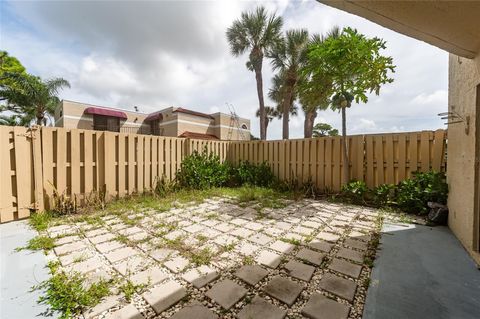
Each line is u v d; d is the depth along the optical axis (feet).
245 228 10.40
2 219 11.01
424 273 6.47
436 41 6.78
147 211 13.20
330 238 9.20
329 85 16.08
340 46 14.25
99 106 57.41
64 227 10.56
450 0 4.67
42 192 12.35
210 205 14.64
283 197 16.93
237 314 4.93
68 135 13.48
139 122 64.90
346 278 6.33
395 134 14.85
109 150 15.15
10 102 48.65
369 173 15.94
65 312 4.97
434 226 10.53
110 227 10.52
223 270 6.77
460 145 8.86
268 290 5.78
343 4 5.29
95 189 14.52
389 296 5.44
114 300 5.40
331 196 16.85
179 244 8.61
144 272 6.64
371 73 14.42
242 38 39.37
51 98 52.90
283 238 9.16
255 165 22.40
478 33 6.07
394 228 10.32
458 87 9.24
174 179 19.29
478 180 7.25
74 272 6.57
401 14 5.45
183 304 5.28
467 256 7.48
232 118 69.72
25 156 11.81
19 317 4.86
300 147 19.52
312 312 4.96
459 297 5.36
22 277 6.36
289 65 37.24
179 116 57.88
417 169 13.99
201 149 21.86
